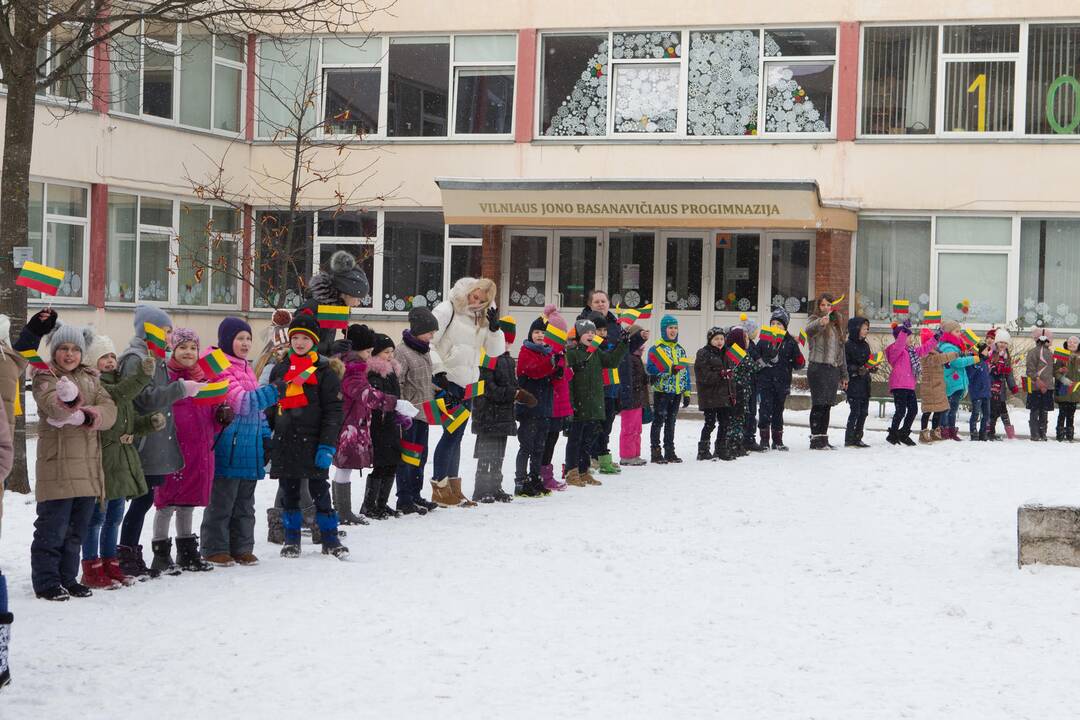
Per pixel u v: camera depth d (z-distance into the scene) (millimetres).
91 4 13805
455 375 12617
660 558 9906
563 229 25969
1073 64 24188
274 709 5816
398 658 6754
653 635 7363
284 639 7113
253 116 26453
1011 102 24422
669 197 23906
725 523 11688
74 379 8156
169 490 8969
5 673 5996
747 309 25219
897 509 12625
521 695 6102
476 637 7242
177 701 5918
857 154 24812
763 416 18156
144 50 24016
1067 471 15586
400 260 26594
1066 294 24422
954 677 6547
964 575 9328
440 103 26312
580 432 14219
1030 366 20141
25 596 8227
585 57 25859
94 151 23422
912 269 24953
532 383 13297
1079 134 24250
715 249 25344
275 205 26531
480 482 12961
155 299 24859
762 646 7152
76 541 8297
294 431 9719
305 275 20750
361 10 26250
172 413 8922
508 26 25969
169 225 25062
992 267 24672
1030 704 6066
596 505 12797
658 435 16594
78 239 23359
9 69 12562
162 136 24703
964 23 24516
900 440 19141
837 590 8773
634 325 16172
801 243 25016
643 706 5941
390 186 26484
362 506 11820
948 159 24594
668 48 25500
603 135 25766
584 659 6793
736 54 25250
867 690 6273
